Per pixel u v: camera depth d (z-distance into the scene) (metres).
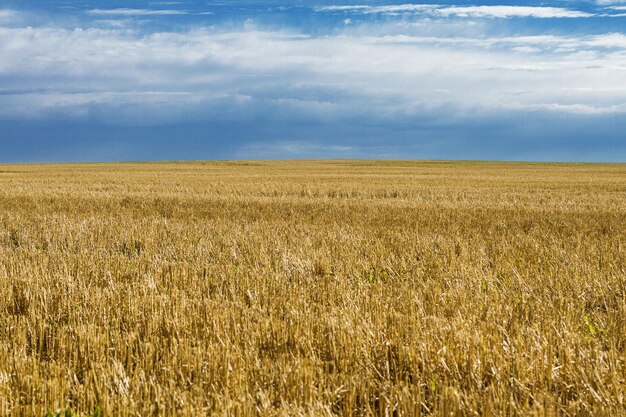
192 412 3.87
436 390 4.44
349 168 75.81
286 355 5.01
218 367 4.67
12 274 8.23
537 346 4.98
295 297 6.87
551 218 16.80
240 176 48.00
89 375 4.54
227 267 8.75
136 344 5.23
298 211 18.86
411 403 4.05
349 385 4.28
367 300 6.70
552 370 4.51
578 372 4.54
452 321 5.70
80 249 11.00
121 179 41.66
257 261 9.55
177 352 4.91
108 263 9.05
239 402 4.00
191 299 6.88
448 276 8.44
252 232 12.77
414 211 18.67
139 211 18.64
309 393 4.25
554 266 9.20
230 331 5.56
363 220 16.11
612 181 41.19
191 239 12.07
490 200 24.75
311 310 6.36
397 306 6.66
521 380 4.47
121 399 4.14
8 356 4.93
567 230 14.05
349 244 11.25
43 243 11.95
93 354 5.09
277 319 5.80
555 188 32.78
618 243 11.71
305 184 35.38
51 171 61.03
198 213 18.23
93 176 47.69
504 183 37.75
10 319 6.02
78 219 15.59
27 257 9.96
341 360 4.89
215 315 5.92
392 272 8.86
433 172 61.91
